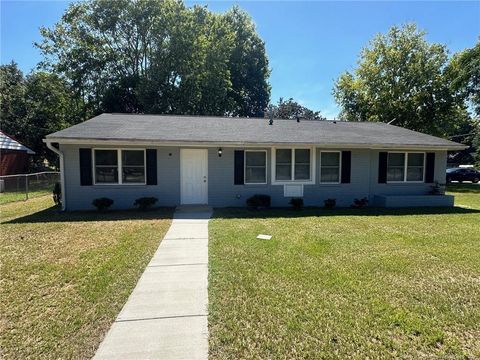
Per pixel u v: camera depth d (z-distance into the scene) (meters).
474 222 9.06
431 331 3.23
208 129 12.34
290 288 4.26
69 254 5.75
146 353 2.85
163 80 24.05
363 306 3.76
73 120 26.22
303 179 12.27
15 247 6.20
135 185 11.14
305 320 3.44
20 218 9.27
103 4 24.41
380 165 12.83
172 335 3.15
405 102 26.14
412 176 13.20
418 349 2.94
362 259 5.51
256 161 11.91
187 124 12.97
